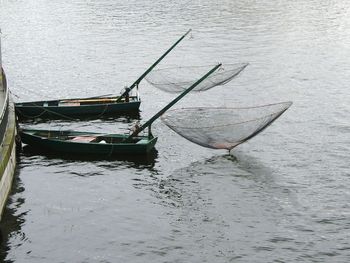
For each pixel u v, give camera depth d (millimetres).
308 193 37719
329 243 31719
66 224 33625
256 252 30875
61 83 67438
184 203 36500
